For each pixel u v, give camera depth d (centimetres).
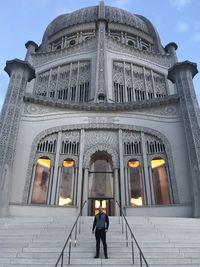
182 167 1806
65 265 795
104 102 2228
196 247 945
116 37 3216
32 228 1156
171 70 2167
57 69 2828
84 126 2042
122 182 1836
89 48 2814
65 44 3212
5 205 1594
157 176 1862
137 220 1266
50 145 1975
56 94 2658
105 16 3309
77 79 2658
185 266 799
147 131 2012
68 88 2644
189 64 2120
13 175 1781
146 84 2758
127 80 2700
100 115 2098
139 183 1858
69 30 3300
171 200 1736
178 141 1909
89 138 2014
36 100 2072
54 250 911
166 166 1864
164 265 804
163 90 2772
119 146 1967
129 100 2597
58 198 1781
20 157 1856
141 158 1931
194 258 857
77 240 1004
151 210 1716
